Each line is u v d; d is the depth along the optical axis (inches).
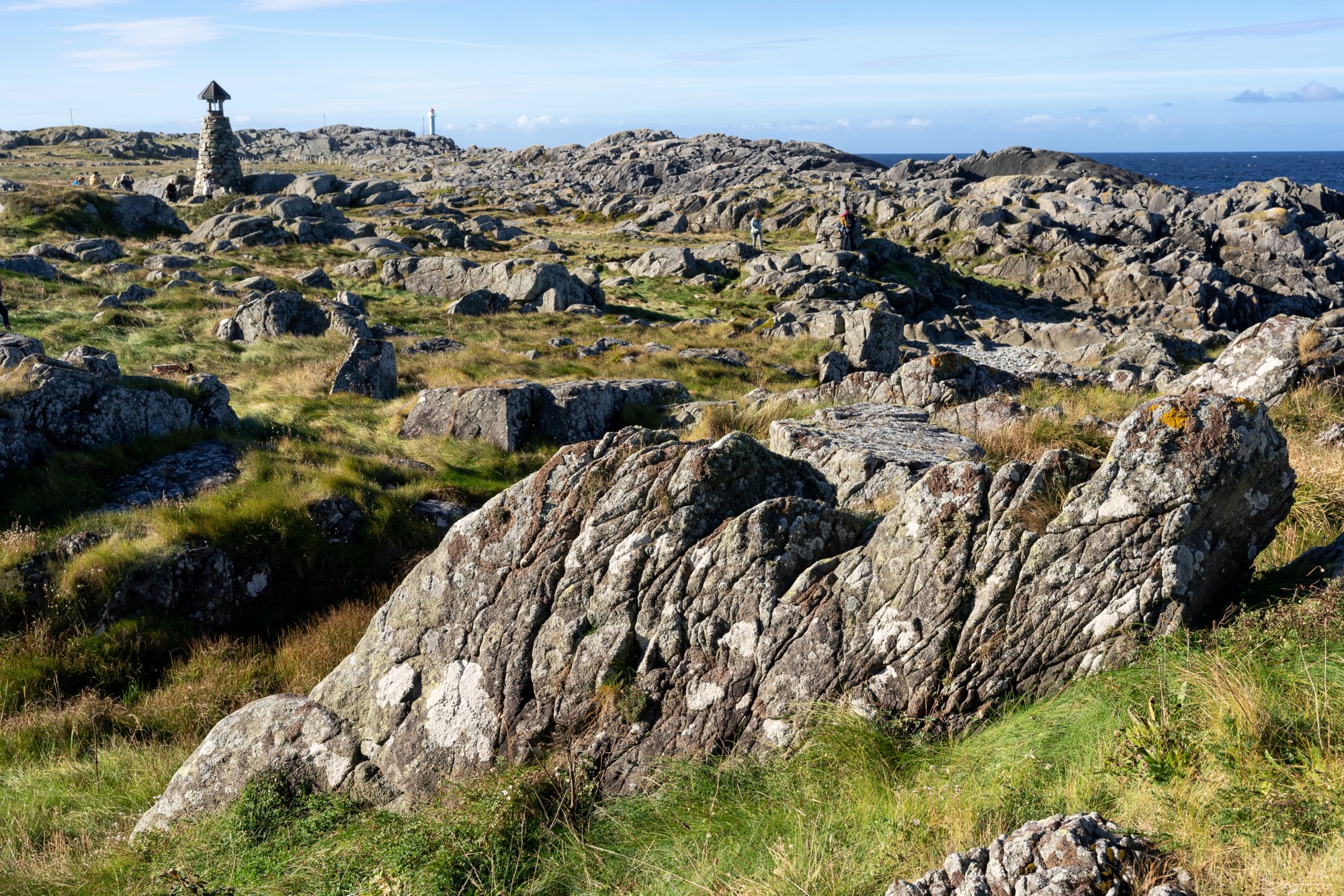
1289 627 184.4
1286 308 2362.2
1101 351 1572.3
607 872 204.7
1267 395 515.5
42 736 383.9
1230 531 201.2
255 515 516.7
